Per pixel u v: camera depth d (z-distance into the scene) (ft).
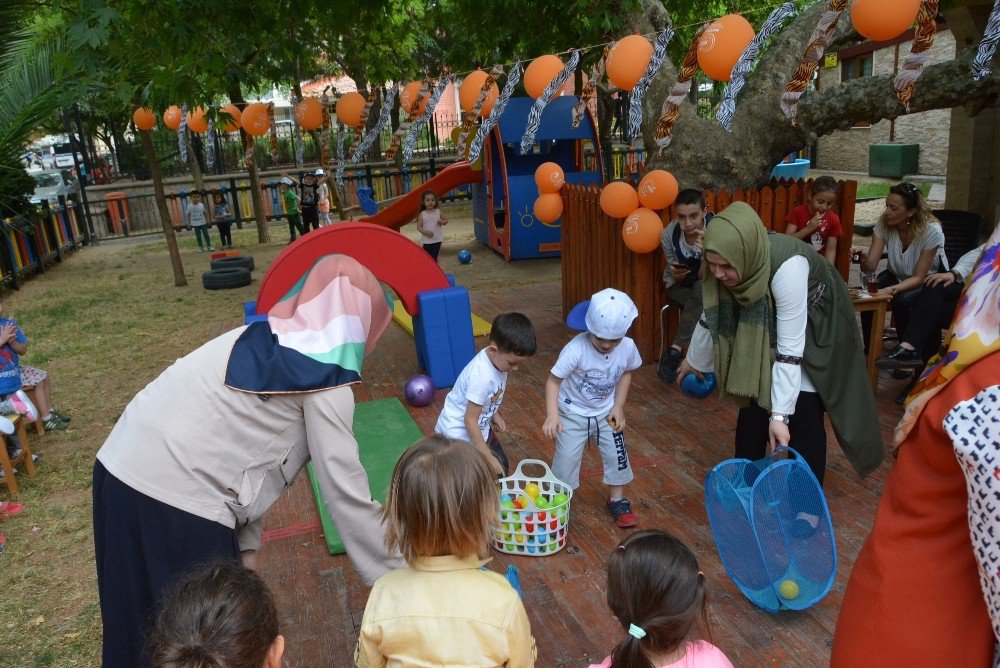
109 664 8.02
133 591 7.91
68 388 24.48
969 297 5.65
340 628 11.19
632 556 6.53
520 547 12.75
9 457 17.16
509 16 34.60
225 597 5.48
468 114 17.48
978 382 5.36
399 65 40.24
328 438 8.14
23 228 46.06
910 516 6.03
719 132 24.40
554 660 10.23
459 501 6.35
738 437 12.90
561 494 12.93
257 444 8.20
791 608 10.65
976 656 5.78
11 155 36.19
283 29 28.45
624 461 13.39
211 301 36.81
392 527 6.72
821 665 9.86
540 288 34.58
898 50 61.87
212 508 8.01
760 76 24.40
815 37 12.73
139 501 7.80
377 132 18.52
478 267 41.19
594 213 24.31
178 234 64.69
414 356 24.88
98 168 74.90
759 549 10.57
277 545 13.65
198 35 23.63
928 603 5.92
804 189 21.71
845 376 11.96
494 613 6.45
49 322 33.76
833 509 13.70
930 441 5.73
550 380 12.75
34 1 32.58
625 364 12.84
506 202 41.14
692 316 19.76
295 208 56.29
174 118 25.07
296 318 8.78
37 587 13.32
